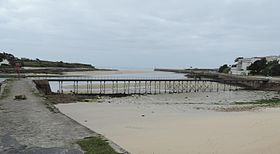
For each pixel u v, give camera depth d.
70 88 56.94
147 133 15.61
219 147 12.28
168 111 26.56
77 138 10.72
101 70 159.75
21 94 27.28
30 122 13.70
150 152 11.63
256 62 98.75
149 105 32.12
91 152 8.90
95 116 22.80
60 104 30.91
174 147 12.40
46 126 12.80
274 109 26.92
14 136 11.02
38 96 26.31
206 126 17.06
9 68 93.31
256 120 18.25
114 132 16.08
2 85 37.78
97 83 70.75
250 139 13.38
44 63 137.38
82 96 40.28
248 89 60.22
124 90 51.69
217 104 34.66
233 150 11.80
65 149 9.29
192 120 19.97
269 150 11.59
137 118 21.73
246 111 26.11
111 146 9.59
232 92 53.69
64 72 106.69
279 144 12.27
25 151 9.12
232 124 17.28
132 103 34.34
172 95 46.78
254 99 42.50
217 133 14.91
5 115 15.70
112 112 25.30
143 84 68.56
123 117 22.28
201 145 12.65
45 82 44.16
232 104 34.69
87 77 83.12
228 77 78.69
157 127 17.52
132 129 16.98
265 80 62.84
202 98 43.25
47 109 18.14
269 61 101.75
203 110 27.69
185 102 37.09
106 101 36.09
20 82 43.62
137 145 12.79
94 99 37.84
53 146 9.66
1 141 10.30
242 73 100.94
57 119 14.51
